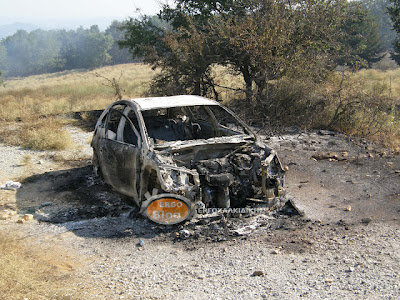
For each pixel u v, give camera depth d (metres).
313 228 5.56
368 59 45.44
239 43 13.41
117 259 4.84
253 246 5.07
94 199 7.02
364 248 4.92
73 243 5.29
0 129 13.76
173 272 4.50
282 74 13.45
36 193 7.41
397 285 4.06
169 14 18.17
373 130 11.34
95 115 16.14
